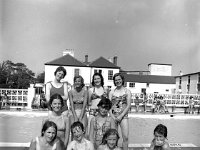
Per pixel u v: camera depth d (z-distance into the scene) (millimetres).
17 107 20125
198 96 23047
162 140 4289
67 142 4520
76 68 31000
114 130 4262
